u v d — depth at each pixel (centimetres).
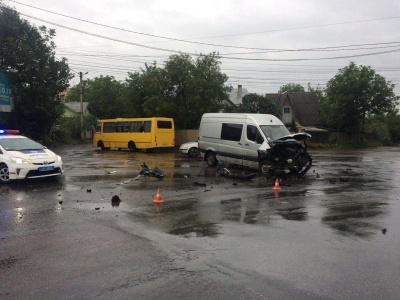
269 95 5562
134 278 460
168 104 3509
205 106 3584
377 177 1466
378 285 442
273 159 1453
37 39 2991
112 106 6075
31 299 407
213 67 3659
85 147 3934
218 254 545
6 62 2881
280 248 572
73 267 495
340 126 4881
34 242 600
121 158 2350
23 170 1186
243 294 416
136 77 3925
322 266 500
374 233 657
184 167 1778
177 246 581
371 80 4675
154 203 906
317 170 1728
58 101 3238
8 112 2970
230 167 1767
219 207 869
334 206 888
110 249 566
